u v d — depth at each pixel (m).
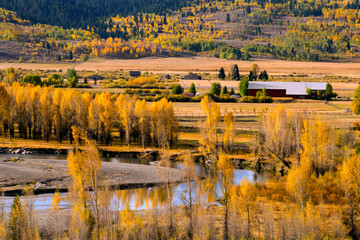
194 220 84.25
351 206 88.38
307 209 89.25
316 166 123.56
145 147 171.25
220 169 89.62
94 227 79.75
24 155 154.75
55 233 80.50
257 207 92.62
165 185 116.12
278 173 133.75
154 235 80.56
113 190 112.38
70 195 93.94
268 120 154.38
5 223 82.06
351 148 135.50
